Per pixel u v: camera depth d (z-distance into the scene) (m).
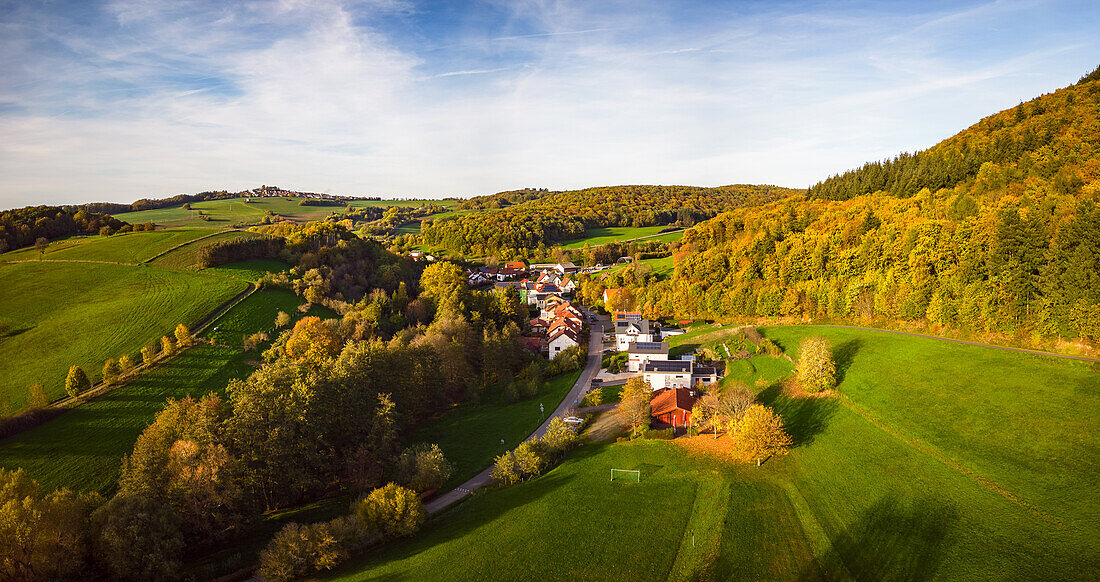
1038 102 137.25
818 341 88.12
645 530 58.31
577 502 65.44
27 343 105.44
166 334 112.06
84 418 82.69
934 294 96.50
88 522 56.44
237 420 69.38
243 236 179.50
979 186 118.19
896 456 63.06
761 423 70.44
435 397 105.88
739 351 114.19
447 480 78.00
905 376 79.56
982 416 65.00
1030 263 83.62
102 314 118.31
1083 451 54.47
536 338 150.50
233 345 112.50
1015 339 83.50
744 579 48.41
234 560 59.03
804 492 61.84
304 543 56.31
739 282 140.75
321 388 77.81
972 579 43.41
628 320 146.50
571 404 104.44
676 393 93.19
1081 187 98.62
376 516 61.66
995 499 52.03
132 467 66.69
